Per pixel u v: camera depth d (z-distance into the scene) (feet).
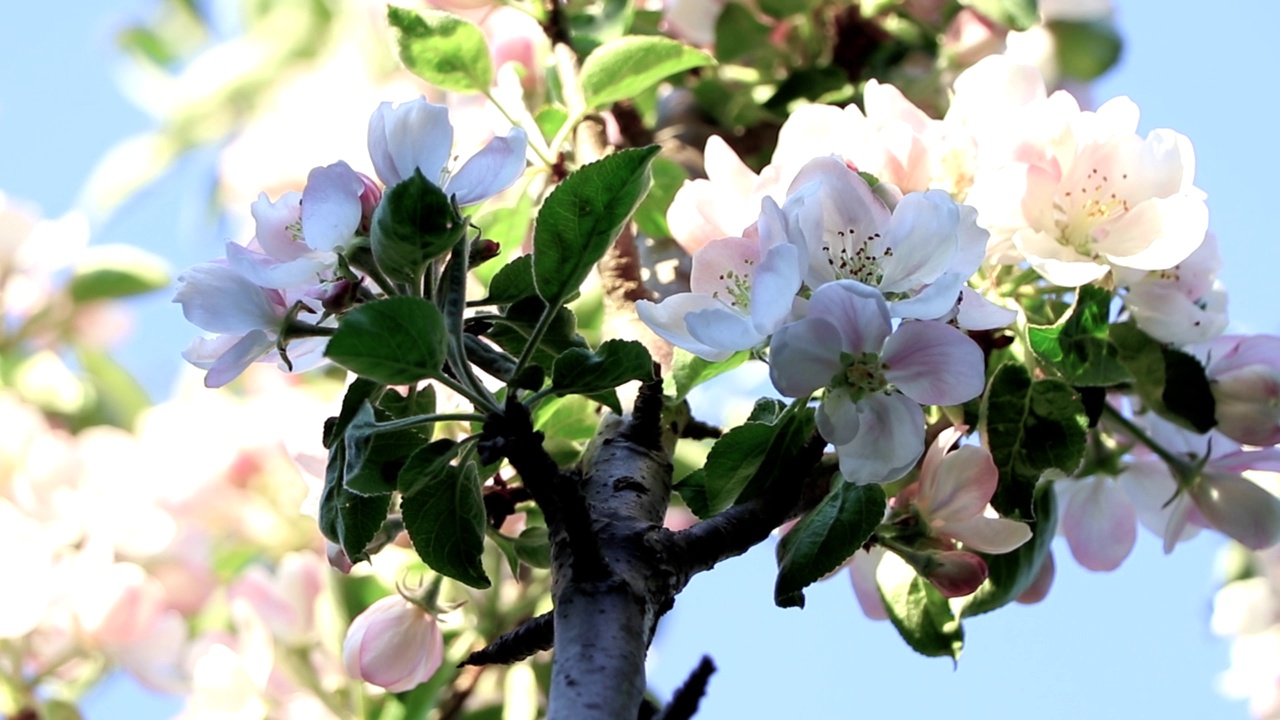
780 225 4.70
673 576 4.64
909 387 4.70
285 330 4.68
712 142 4.94
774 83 5.65
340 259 4.66
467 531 4.70
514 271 4.75
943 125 4.98
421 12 5.18
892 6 5.67
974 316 4.75
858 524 4.74
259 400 5.62
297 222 4.72
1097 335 4.91
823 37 5.65
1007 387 4.87
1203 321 4.96
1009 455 4.86
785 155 4.94
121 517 5.53
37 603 5.40
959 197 4.94
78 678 5.49
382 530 4.83
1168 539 5.08
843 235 4.75
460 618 5.35
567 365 4.64
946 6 5.68
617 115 5.41
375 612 4.99
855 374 4.70
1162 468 5.12
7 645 5.42
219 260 4.71
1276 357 5.02
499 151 4.71
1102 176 4.91
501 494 4.93
